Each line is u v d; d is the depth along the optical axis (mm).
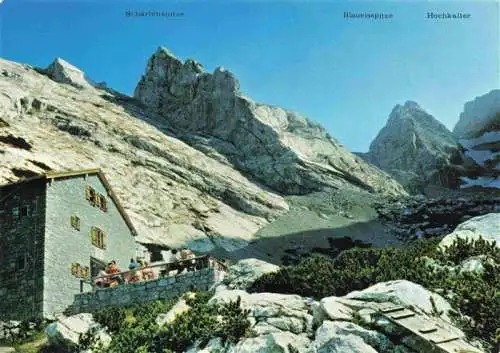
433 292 19953
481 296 18688
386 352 16438
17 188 33969
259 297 21047
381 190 104562
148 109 105250
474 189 120250
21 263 32000
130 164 74812
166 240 62312
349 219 86188
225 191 82375
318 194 94688
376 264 25219
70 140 73312
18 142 61719
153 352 20375
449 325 17734
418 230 84000
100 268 36750
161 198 71188
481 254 23484
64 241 33656
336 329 16984
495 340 17094
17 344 26953
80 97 92938
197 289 28078
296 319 18891
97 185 38812
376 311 17672
